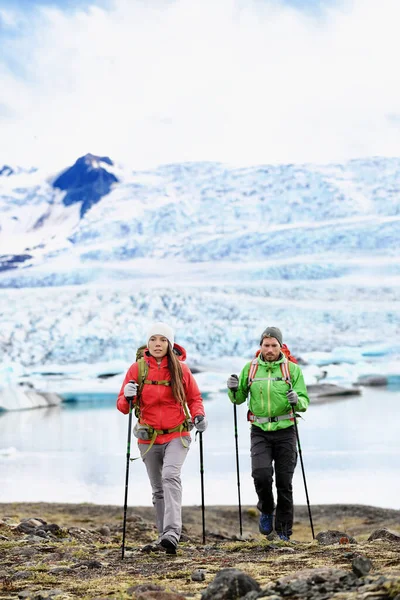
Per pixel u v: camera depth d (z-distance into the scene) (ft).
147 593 28.84
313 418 262.47
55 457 190.08
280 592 27.32
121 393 46.37
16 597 32.48
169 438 46.14
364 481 144.56
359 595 25.40
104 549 50.31
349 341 593.83
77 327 556.92
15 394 341.00
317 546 45.44
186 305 605.73
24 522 61.98
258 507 52.70
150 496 135.23
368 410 287.28
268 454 51.70
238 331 572.10
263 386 51.62
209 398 342.03
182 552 45.65
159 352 45.91
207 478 150.92
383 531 49.24
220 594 27.76
